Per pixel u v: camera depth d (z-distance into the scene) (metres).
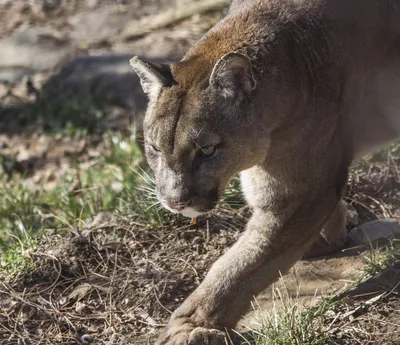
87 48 21.02
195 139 8.66
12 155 17.47
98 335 9.59
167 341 8.90
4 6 23.98
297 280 10.14
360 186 11.65
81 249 10.77
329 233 10.46
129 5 22.72
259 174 9.20
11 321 9.80
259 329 9.18
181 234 11.02
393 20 9.50
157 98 8.91
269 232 9.11
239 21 9.29
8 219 13.74
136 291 10.11
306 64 9.05
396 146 12.21
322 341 8.77
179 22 21.09
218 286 9.02
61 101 19.25
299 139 9.02
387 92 9.66
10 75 20.77
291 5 9.28
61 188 14.73
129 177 13.73
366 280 9.72
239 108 8.77
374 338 8.86
